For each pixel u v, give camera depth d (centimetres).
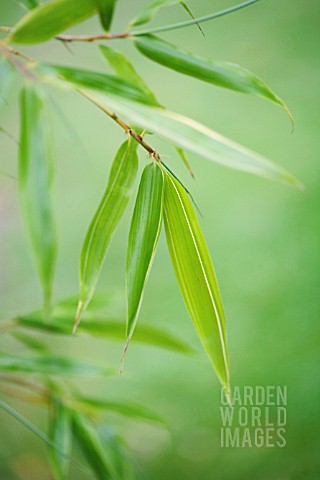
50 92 232
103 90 58
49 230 61
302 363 139
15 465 126
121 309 151
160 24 253
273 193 182
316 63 221
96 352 160
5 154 199
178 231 55
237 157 56
